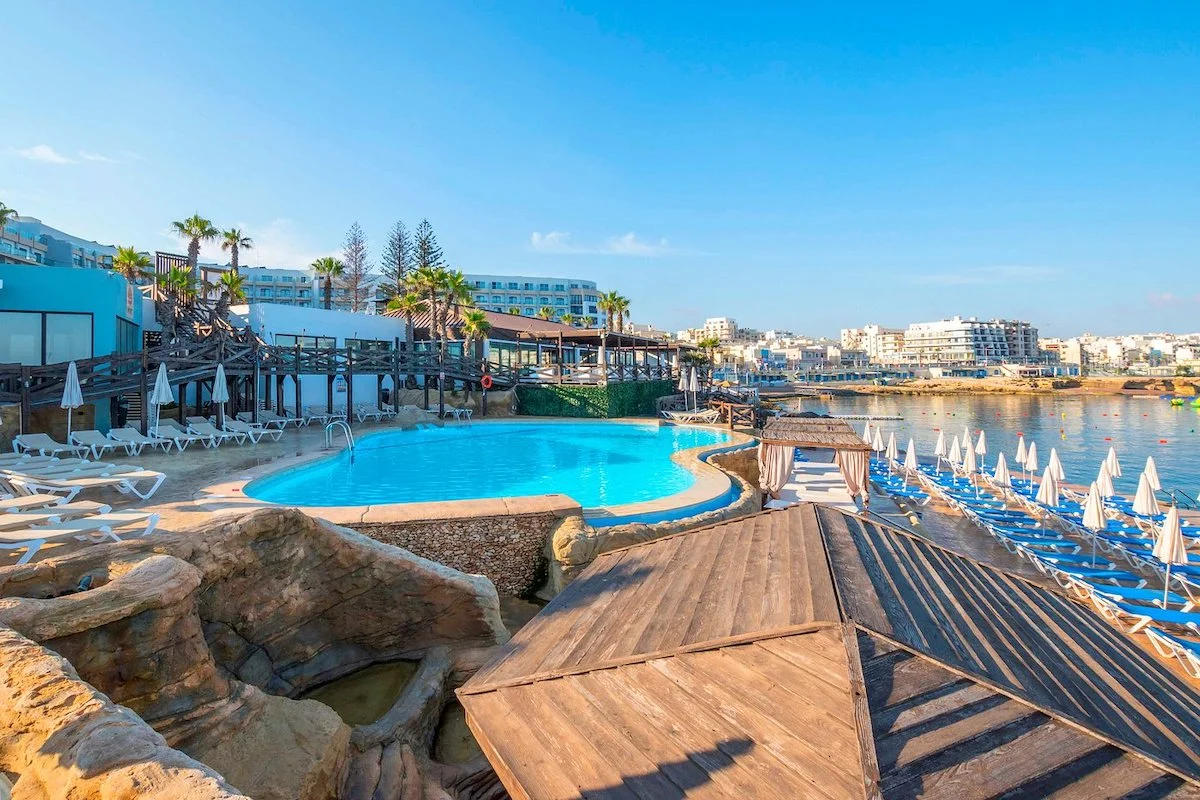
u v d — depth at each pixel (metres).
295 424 25.80
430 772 7.35
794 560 6.37
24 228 67.75
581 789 3.94
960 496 24.41
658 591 6.66
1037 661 4.80
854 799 3.19
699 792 3.63
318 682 8.77
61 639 5.16
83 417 18.45
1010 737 3.66
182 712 5.75
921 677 4.12
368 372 28.78
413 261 68.50
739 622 5.23
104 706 3.74
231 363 21.52
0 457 13.67
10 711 3.67
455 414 31.61
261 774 5.66
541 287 124.69
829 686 4.07
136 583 5.77
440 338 41.81
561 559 11.55
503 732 4.75
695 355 78.19
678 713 4.36
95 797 2.99
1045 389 116.06
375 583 9.07
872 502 22.86
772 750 3.74
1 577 5.97
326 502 14.78
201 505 11.15
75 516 8.38
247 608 7.79
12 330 18.91
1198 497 28.14
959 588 6.15
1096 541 17.45
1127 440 49.31
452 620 9.55
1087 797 3.29
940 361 189.50
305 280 98.19
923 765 3.37
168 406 24.62
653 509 13.45
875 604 5.09
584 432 29.67
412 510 11.84
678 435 28.62
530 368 37.88
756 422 33.66
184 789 2.93
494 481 18.03
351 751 6.84
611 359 58.59
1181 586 14.62
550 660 5.63
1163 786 3.46
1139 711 4.45
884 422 66.19
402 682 8.97
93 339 19.78
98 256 72.06
